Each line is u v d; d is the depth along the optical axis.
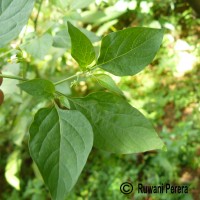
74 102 0.15
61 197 0.13
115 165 0.67
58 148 0.13
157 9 0.83
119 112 0.15
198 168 0.64
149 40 0.14
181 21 0.93
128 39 0.14
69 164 0.13
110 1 0.55
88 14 0.40
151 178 0.63
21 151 0.66
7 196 0.70
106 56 0.14
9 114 0.52
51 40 0.21
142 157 0.67
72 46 0.14
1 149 0.71
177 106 0.78
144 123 0.15
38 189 0.67
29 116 0.47
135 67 0.14
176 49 0.87
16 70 0.28
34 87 0.14
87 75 0.15
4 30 0.15
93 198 0.64
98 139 0.15
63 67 0.60
